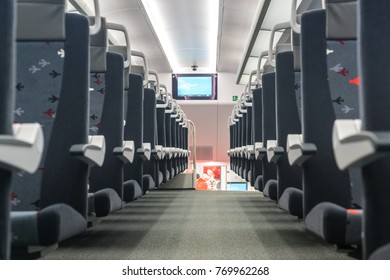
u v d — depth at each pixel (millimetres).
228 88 16672
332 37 2254
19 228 1824
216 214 5078
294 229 3883
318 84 2252
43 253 2238
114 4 9773
